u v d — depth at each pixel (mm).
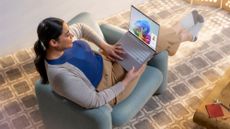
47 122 2400
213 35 3361
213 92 2412
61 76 1957
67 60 2031
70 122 2201
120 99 2273
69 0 3213
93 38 2350
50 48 1954
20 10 2980
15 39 3143
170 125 2652
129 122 2668
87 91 2023
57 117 2260
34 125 2668
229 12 3594
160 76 2490
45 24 1902
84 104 2029
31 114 2740
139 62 2279
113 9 3602
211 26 3451
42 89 2158
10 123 2684
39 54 1984
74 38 2256
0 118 2717
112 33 2561
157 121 2680
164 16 3578
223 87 2441
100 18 3578
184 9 3658
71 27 2309
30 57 3186
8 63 3129
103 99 2082
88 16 2529
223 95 2373
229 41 3307
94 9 3457
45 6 3104
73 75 2012
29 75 3031
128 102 2297
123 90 2238
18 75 3029
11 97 2861
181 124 2656
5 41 3096
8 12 2926
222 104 2314
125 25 3516
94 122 2062
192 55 3180
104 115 2059
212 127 2246
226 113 2260
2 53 3168
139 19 2283
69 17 3342
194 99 2828
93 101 2035
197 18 2859
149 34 2252
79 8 3342
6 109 2777
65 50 2057
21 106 2797
